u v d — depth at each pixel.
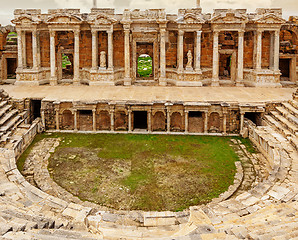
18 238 12.37
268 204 19.11
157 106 36.00
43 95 39.22
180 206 22.11
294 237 12.24
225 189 24.33
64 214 18.33
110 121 36.47
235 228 14.88
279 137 29.86
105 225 17.25
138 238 14.44
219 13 45.59
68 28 46.28
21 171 26.89
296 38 50.81
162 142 33.38
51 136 35.09
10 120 33.75
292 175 23.00
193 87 45.41
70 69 60.28
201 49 49.16
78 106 36.09
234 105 35.47
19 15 46.47
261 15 45.34
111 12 46.84
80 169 27.33
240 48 46.25
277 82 46.56
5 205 17.97
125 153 30.58
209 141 33.84
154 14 47.31
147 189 24.25
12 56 51.59
